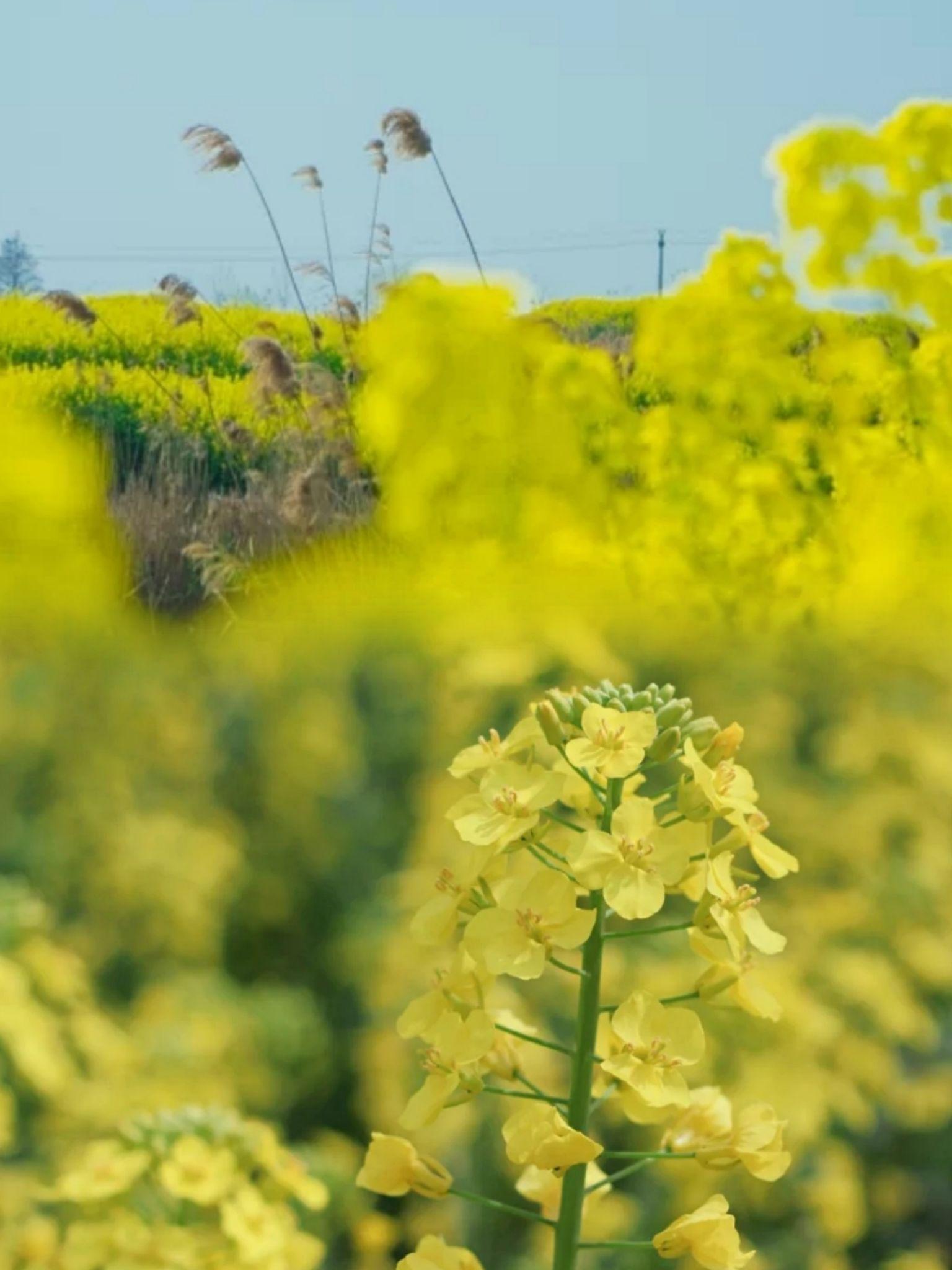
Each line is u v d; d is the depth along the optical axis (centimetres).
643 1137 320
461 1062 128
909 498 536
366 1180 139
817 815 408
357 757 444
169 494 944
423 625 484
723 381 524
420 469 522
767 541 516
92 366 1516
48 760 439
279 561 785
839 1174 325
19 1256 200
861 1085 347
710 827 132
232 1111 229
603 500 524
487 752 140
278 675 467
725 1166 138
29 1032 253
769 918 384
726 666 468
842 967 361
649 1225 312
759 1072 328
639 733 133
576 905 136
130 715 458
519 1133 126
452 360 507
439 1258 134
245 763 454
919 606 509
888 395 540
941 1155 354
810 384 533
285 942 414
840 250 523
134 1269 190
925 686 464
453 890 133
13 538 730
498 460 514
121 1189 198
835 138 518
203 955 394
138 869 400
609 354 612
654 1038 130
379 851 431
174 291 974
